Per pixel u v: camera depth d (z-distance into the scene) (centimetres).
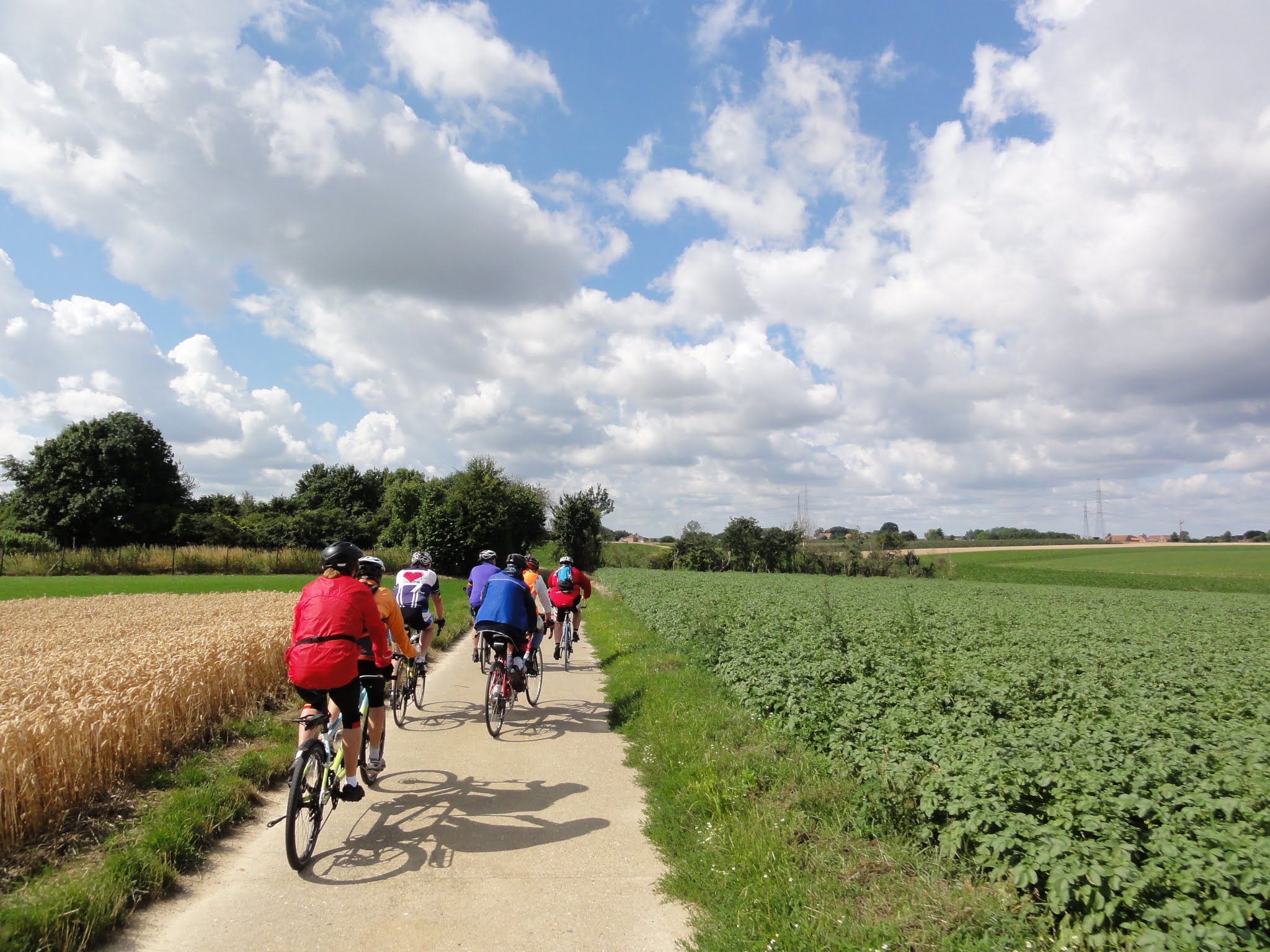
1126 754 616
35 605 1911
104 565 4097
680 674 1150
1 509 6088
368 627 562
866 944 379
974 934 385
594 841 547
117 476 6012
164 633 1224
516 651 895
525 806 618
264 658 983
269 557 4425
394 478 8994
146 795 602
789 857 480
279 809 612
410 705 1003
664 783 660
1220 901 363
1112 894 382
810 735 761
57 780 539
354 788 552
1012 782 523
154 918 419
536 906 445
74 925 384
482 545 4475
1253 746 628
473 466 5478
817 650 1200
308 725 517
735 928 406
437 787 661
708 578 4644
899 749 643
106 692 666
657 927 424
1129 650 1402
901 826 522
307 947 392
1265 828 443
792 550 6888
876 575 6669
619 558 7231
